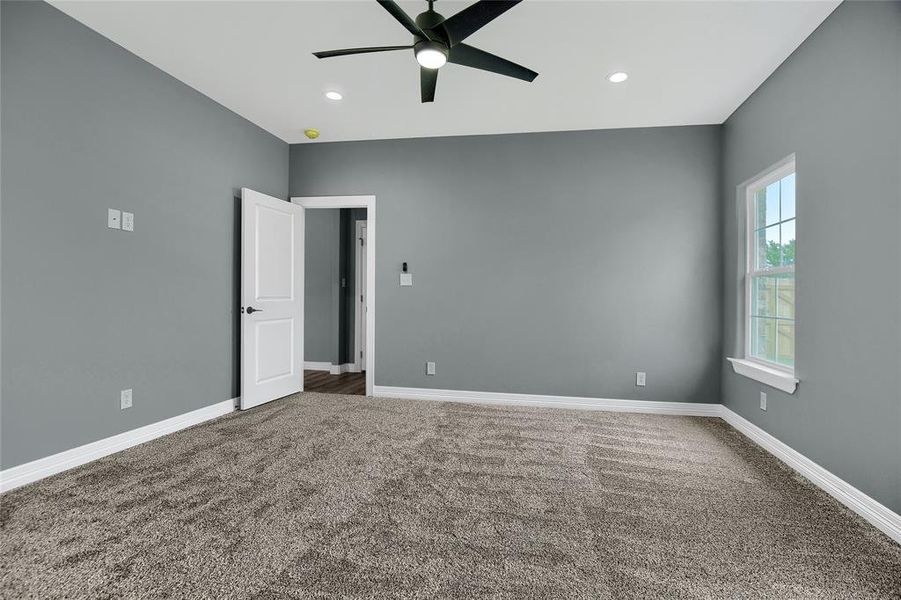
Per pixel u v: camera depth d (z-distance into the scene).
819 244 2.26
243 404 3.57
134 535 1.73
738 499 2.10
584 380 3.82
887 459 1.81
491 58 2.05
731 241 3.41
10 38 2.06
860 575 1.53
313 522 1.84
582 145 3.82
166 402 2.96
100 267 2.50
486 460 2.57
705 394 3.64
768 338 2.99
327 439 2.91
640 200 3.73
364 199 4.18
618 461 2.58
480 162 4.00
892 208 1.78
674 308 3.68
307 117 3.65
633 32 2.36
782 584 1.47
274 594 1.40
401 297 4.13
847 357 2.05
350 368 5.89
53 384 2.26
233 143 3.55
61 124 2.28
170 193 2.97
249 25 2.38
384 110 3.48
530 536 1.76
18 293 2.11
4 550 1.61
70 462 2.35
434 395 4.07
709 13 2.19
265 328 3.81
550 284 3.88
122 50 2.61
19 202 2.10
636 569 1.55
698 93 3.08
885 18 1.82
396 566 1.55
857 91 1.98
